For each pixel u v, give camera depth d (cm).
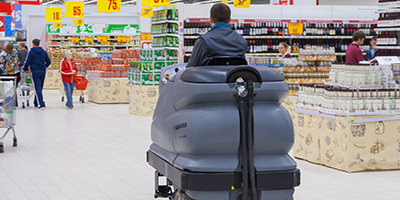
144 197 541
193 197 377
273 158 387
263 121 379
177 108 399
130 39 2448
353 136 656
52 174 651
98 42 2645
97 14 2370
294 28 1460
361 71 677
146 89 1284
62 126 1094
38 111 1374
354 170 660
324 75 1028
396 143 673
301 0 1647
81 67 1764
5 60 1415
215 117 372
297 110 748
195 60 420
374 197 542
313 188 579
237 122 373
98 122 1162
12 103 830
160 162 437
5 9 2597
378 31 1147
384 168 672
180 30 1366
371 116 660
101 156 770
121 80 1593
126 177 634
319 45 1523
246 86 376
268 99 388
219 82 372
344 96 658
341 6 1496
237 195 384
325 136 694
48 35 2541
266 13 1453
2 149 802
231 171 377
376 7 1515
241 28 1454
